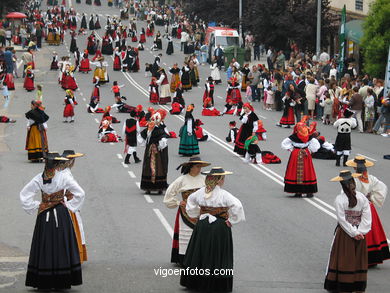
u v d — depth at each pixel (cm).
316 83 4066
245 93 5084
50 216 1276
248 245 1628
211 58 6738
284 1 5712
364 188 1415
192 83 5403
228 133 3425
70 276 1280
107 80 5447
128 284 1340
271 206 2019
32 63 5809
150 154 2128
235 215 1283
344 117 2633
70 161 1350
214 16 7775
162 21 10450
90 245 1614
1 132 3434
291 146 2131
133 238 1673
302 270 1448
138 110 2653
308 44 5762
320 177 2450
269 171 2559
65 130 3500
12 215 1902
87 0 12875
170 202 1404
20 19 8100
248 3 6131
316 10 5684
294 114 3722
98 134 3222
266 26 5738
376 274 1440
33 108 2695
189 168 1404
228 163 2703
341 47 4541
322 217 1898
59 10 11138
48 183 1279
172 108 4125
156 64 5706
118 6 12669
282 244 1639
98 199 2080
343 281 1288
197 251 1295
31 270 1283
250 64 6419
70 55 7062
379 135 3441
